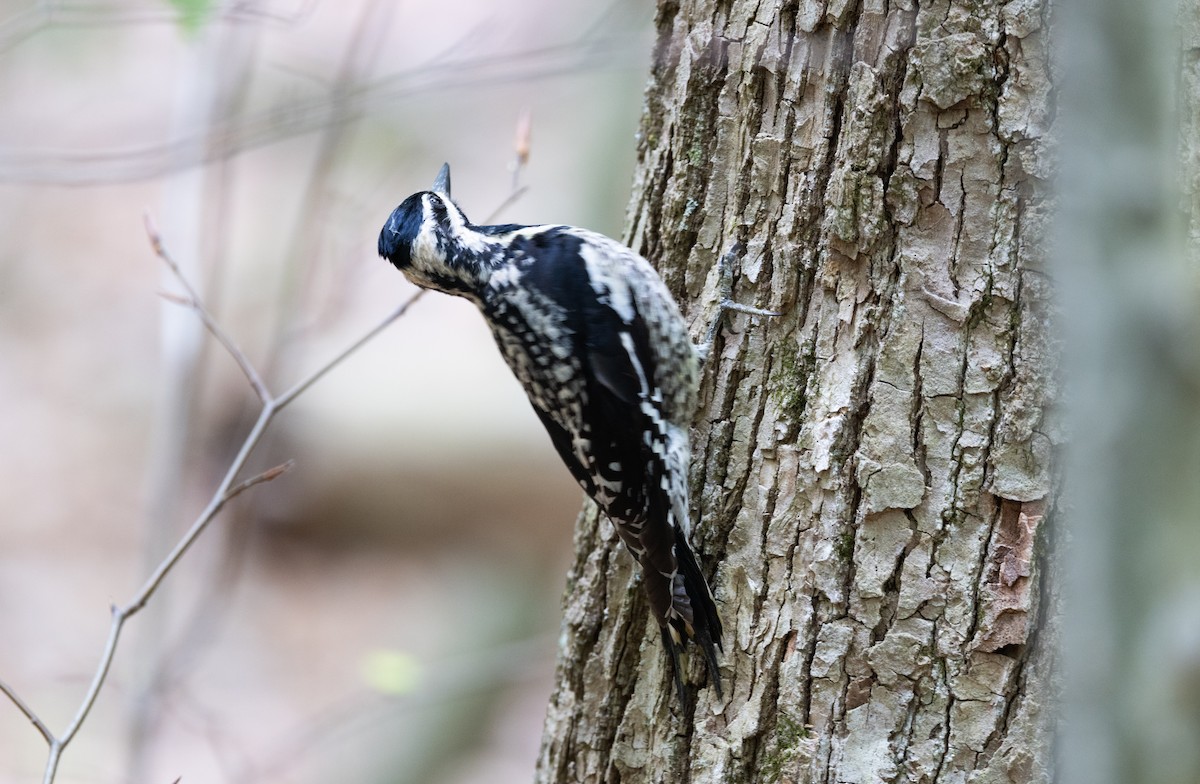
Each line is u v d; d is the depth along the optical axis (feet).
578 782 28.25
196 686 64.39
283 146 85.51
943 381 22.93
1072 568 14.24
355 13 79.71
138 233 89.15
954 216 22.94
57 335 82.43
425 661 65.10
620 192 75.72
